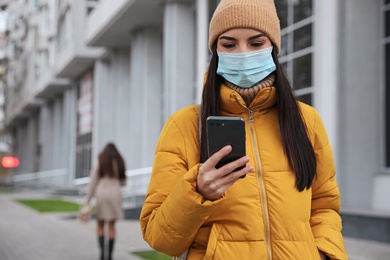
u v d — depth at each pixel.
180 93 16.19
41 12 38.31
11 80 54.53
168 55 16.31
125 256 8.62
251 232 2.09
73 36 25.47
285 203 2.13
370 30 9.98
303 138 2.26
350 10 9.89
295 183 2.18
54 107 38.06
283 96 2.27
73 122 31.94
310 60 10.62
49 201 22.28
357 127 9.88
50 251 9.40
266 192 2.14
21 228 12.91
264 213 2.12
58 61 29.86
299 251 2.11
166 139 2.25
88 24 23.03
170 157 2.22
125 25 19.33
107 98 25.27
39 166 41.78
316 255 2.17
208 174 1.92
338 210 2.43
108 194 8.12
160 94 19.27
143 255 8.66
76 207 18.91
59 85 32.69
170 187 2.19
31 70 40.12
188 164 2.22
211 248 2.10
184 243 2.08
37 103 41.06
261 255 2.08
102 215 8.11
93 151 25.91
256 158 2.19
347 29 9.89
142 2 16.52
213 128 1.95
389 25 9.88
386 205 9.55
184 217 1.99
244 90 2.29
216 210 2.12
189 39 16.30
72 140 31.77
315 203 2.40
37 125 45.41
